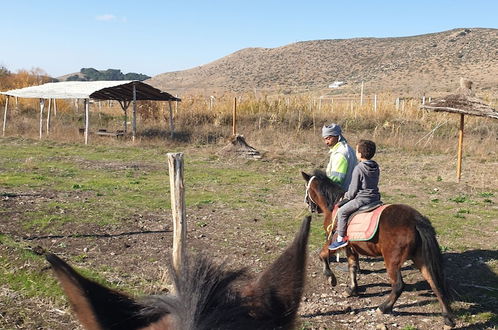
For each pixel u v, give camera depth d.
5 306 6.39
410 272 8.54
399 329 6.47
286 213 12.34
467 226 11.37
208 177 17.28
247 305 1.66
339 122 29.16
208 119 30.94
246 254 9.20
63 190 14.05
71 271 1.68
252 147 22.58
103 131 28.11
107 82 27.52
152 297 1.66
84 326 1.64
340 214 6.89
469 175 17.81
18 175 16.16
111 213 11.52
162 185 15.38
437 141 24.66
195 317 1.53
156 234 10.20
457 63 101.56
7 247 7.95
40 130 26.38
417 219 6.33
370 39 139.62
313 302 7.32
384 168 19.44
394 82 96.12
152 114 32.00
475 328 6.50
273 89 106.75
